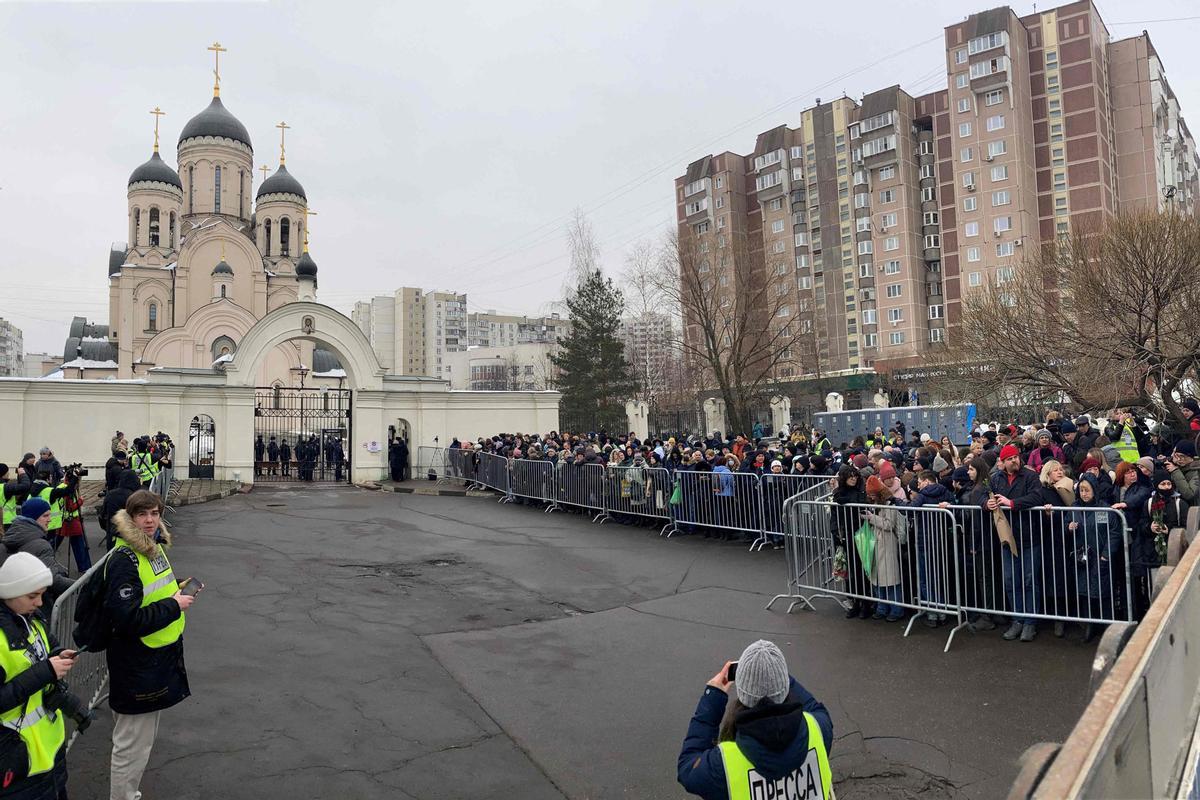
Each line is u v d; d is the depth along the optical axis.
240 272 53.75
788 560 9.65
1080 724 2.03
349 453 27.44
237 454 25.64
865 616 8.84
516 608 9.68
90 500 19.44
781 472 13.07
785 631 8.44
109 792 4.98
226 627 8.66
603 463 17.17
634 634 8.52
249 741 5.77
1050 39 57.91
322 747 5.70
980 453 10.63
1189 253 18.56
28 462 12.12
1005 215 57.25
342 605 9.77
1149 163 58.22
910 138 63.69
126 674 4.56
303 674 7.22
